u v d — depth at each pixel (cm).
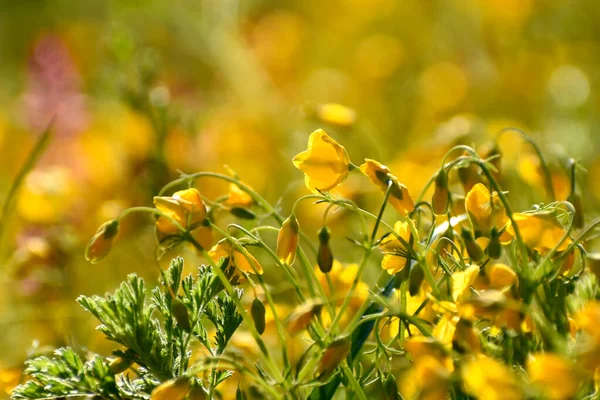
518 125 90
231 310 56
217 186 79
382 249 56
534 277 55
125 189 74
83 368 55
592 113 99
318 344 55
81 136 88
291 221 56
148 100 75
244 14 113
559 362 52
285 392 54
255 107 96
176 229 56
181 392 54
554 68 112
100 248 55
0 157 96
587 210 67
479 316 54
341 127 67
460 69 115
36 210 72
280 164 89
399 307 56
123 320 56
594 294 57
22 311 68
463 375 53
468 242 55
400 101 111
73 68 91
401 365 58
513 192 67
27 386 55
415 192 71
